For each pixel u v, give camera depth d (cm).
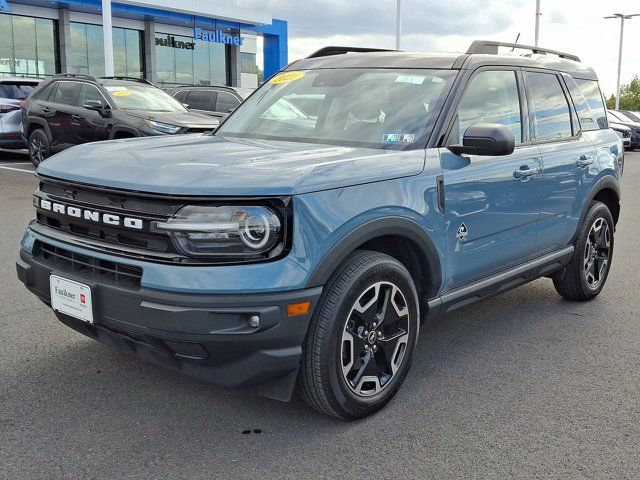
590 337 470
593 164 514
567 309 535
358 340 326
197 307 280
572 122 509
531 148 446
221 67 3388
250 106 459
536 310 530
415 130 377
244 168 304
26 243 350
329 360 310
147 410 343
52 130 1225
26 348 417
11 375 379
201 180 290
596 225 540
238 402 354
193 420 334
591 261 543
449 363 418
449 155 373
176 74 3180
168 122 1070
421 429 332
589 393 378
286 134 412
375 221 320
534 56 495
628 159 2106
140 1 2725
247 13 3180
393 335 346
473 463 302
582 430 335
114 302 299
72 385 368
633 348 450
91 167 323
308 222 294
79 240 318
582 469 300
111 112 1115
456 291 392
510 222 421
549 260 479
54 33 2681
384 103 401
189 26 3155
